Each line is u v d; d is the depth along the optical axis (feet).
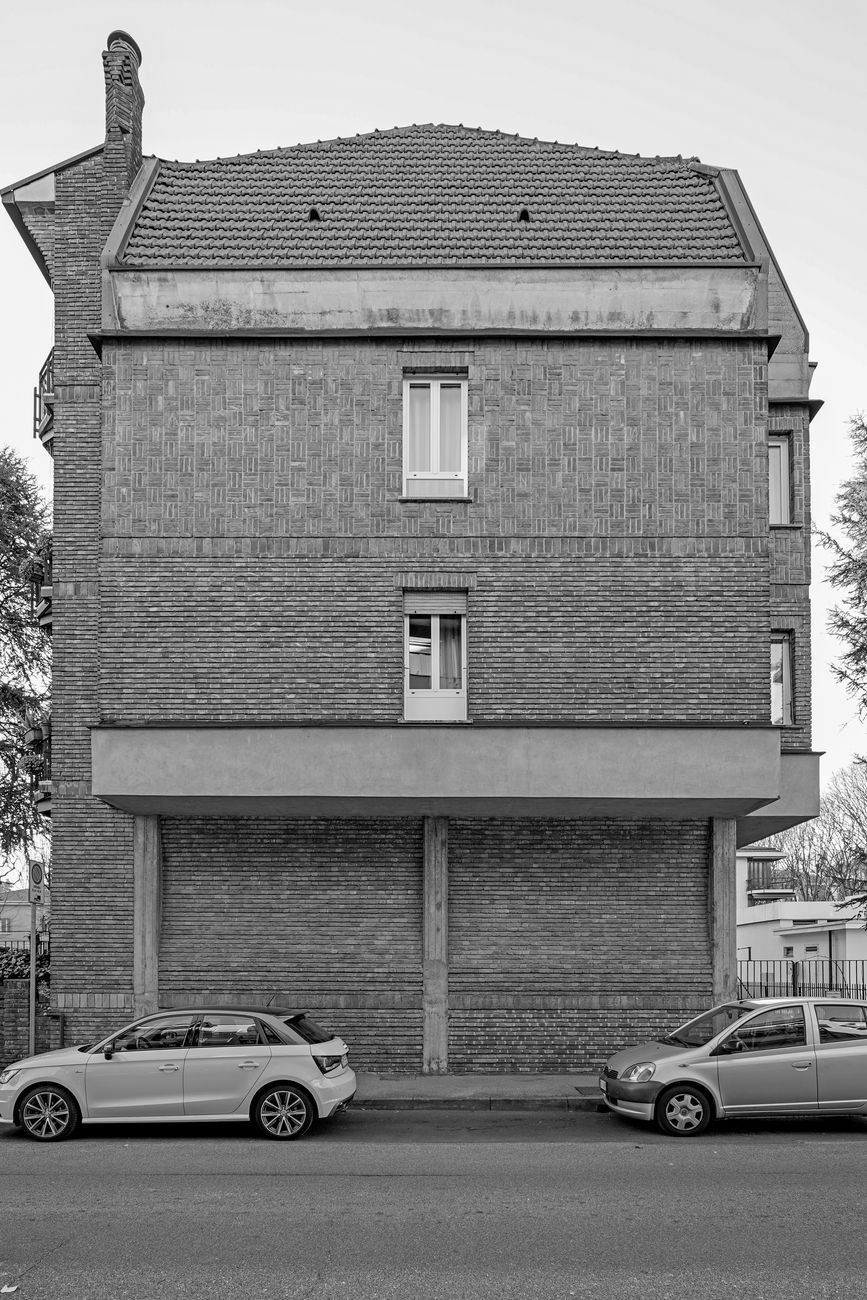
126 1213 31.24
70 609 63.57
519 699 55.31
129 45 65.98
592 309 56.65
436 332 56.18
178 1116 41.98
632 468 56.18
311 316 56.65
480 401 56.49
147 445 56.13
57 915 61.36
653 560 55.88
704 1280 25.59
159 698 55.26
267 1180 35.17
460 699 56.18
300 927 56.44
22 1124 42.24
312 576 55.83
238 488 56.08
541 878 56.65
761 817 61.62
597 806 54.54
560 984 55.88
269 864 56.90
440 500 56.13
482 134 72.43
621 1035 55.52
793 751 62.28
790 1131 43.86
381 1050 55.36
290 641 55.57
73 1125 41.98
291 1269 26.43
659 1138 42.39
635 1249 27.89
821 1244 28.25
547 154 69.21
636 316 56.70
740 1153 39.22
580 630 55.62
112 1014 60.13
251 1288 25.12
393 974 55.93
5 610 113.60
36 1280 25.75
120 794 53.21
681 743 53.31
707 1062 43.04
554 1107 48.96
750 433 56.18
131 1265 26.78
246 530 55.93
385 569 55.88
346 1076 43.70
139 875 56.59
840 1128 44.45
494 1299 24.39
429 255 58.65
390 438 56.34
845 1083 42.86
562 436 56.34
